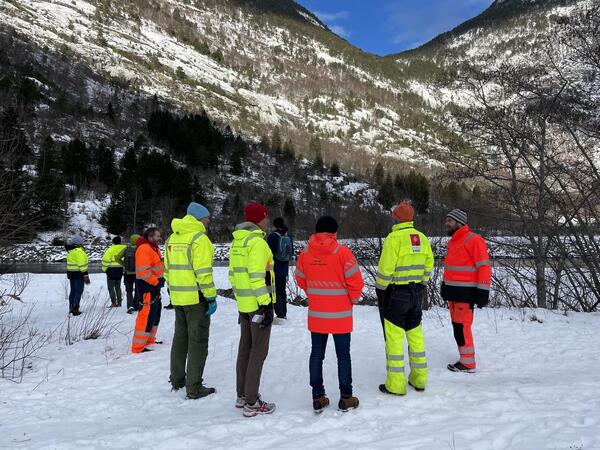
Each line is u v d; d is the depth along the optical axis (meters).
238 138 103.31
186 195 61.59
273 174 93.69
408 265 4.44
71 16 169.50
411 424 3.56
